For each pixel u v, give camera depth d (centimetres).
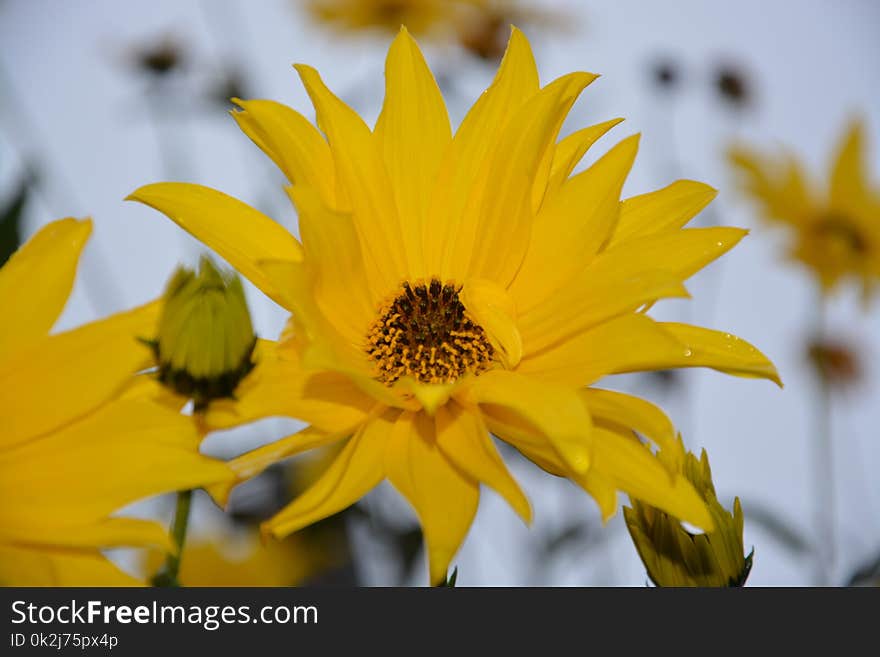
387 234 39
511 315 38
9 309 34
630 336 36
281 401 36
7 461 34
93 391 34
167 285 35
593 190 38
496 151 38
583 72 38
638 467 36
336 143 38
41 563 33
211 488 35
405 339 38
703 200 38
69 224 35
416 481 36
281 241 37
